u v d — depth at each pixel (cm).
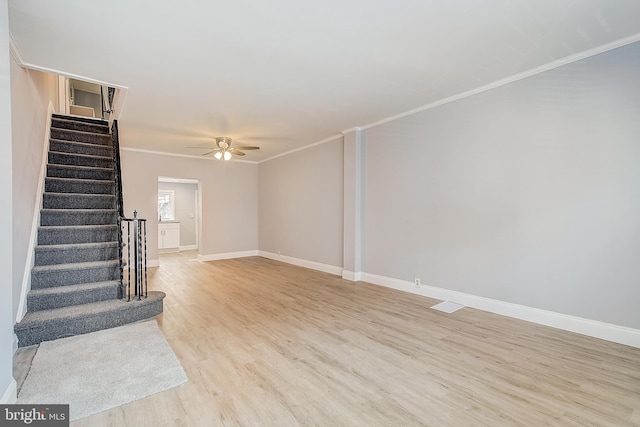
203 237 732
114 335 290
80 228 374
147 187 656
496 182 343
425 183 414
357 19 224
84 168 443
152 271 604
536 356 249
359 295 429
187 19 223
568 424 172
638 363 236
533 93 312
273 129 512
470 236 368
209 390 205
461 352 258
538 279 313
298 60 285
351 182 514
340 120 468
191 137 555
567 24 235
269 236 766
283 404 191
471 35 247
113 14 216
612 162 268
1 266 172
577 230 288
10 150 183
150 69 301
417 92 364
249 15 219
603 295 275
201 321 332
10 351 183
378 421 176
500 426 171
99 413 181
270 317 344
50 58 279
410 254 438
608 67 268
